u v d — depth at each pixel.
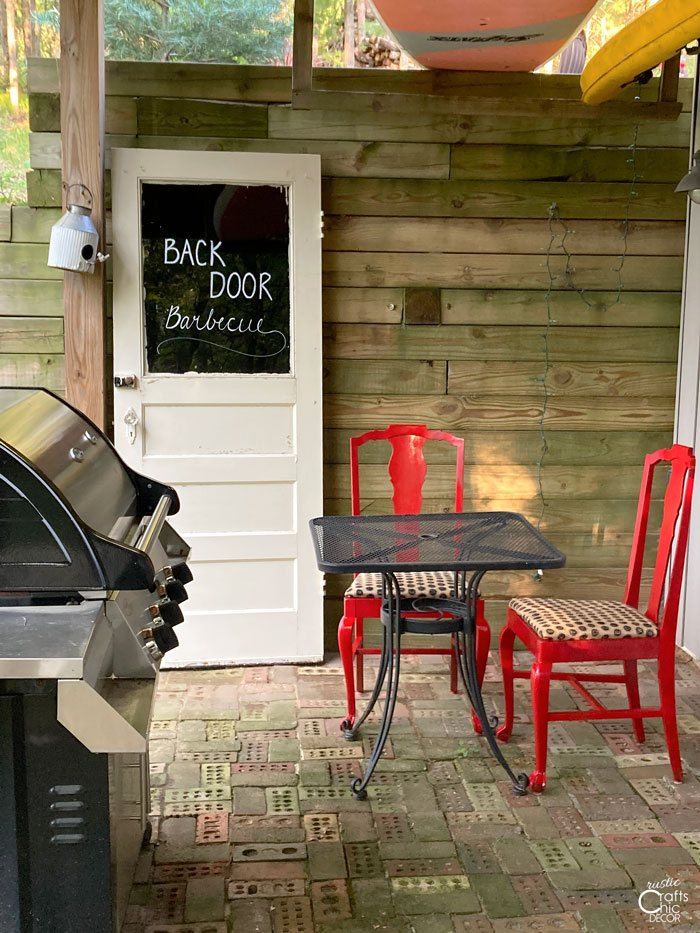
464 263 3.89
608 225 3.93
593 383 4.02
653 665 3.92
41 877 1.81
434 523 2.90
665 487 4.13
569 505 4.08
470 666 2.82
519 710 3.44
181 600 2.21
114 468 2.37
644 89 3.90
